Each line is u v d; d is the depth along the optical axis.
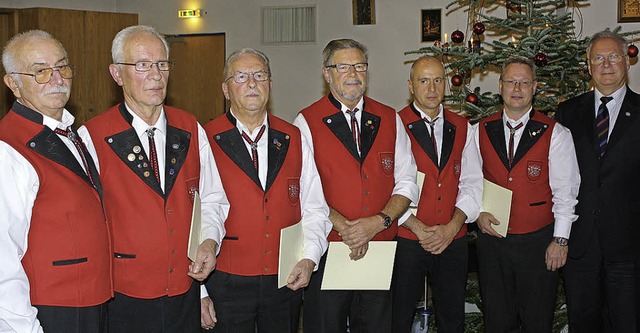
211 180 2.41
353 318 2.85
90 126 2.21
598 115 3.23
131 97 2.21
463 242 3.20
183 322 2.26
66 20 7.36
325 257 2.72
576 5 5.58
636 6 5.79
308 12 7.56
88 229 1.98
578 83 4.33
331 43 2.79
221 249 2.53
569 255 3.23
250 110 2.49
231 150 2.53
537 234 3.20
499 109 4.20
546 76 4.33
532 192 3.19
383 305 2.79
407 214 3.06
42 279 1.91
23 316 1.79
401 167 2.89
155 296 2.19
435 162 3.16
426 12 7.08
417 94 3.16
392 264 2.74
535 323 3.23
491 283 3.28
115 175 2.16
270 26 7.72
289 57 7.68
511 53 4.20
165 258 2.19
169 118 2.32
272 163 2.54
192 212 2.26
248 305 2.52
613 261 3.15
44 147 1.93
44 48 1.95
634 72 5.78
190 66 8.09
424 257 3.13
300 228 2.57
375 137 2.82
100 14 7.52
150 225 2.17
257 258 2.51
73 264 1.95
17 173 1.84
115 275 2.16
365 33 7.34
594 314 3.23
